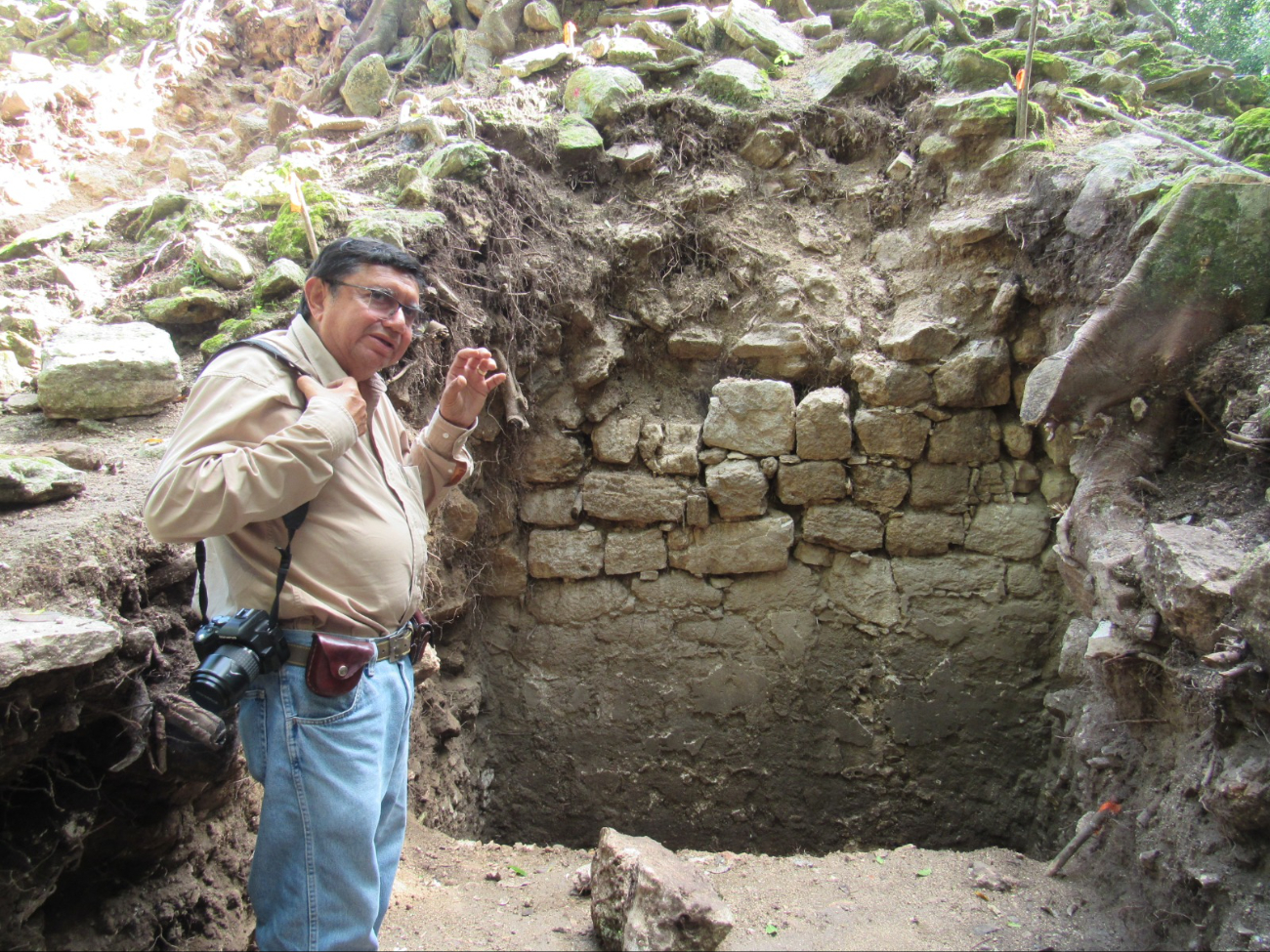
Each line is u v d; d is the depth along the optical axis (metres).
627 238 4.51
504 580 4.55
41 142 4.90
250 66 6.32
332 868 1.77
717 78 5.00
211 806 2.51
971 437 4.29
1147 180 3.71
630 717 4.51
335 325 1.92
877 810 4.38
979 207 4.33
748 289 4.62
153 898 2.33
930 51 5.19
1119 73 4.93
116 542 2.34
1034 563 4.27
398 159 4.50
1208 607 2.43
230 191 4.43
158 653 2.33
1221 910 2.33
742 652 4.48
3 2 5.98
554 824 4.51
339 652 1.75
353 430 1.80
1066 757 3.82
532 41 5.77
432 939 2.55
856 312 4.48
